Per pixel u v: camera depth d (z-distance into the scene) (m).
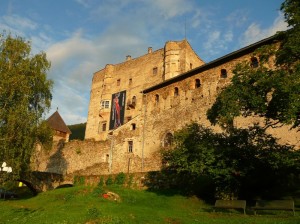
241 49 32.44
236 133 22.42
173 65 47.50
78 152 46.00
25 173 36.16
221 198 21.61
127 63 55.56
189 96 37.16
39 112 31.83
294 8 18.58
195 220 17.02
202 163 21.41
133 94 51.84
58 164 47.59
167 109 39.28
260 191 22.53
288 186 22.08
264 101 18.33
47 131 32.25
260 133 21.69
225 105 19.27
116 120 51.97
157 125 39.56
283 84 16.78
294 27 18.67
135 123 42.44
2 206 26.36
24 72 30.84
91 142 45.47
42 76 31.95
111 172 41.12
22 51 31.67
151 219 17.30
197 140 23.67
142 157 39.34
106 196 22.41
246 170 20.59
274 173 21.64
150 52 53.25
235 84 19.59
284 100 16.80
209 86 35.22
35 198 28.80
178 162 23.14
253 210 19.12
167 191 26.31
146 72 51.69
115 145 42.66
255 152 21.02
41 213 19.31
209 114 23.66
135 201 22.22
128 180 31.34
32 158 31.81
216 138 22.72
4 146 27.78
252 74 18.98
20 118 29.33
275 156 18.77
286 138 27.02
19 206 25.77
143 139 40.41
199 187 25.50
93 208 18.00
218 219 16.92
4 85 28.83
